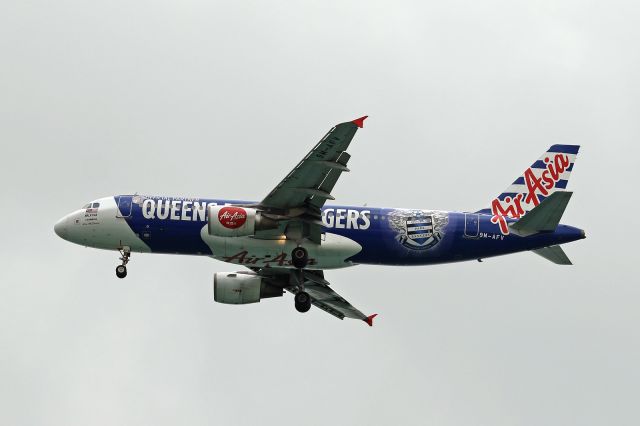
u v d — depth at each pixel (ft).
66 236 581.53
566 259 590.14
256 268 610.65
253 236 559.79
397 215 579.89
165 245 572.92
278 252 564.71
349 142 488.02
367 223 576.61
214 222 542.57
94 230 575.79
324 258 574.56
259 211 545.44
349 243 572.92
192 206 571.69
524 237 579.89
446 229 579.48
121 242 575.79
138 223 571.28
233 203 572.51
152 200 574.97
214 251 569.23
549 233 580.30
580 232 581.12
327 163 500.74
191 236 567.59
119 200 578.66
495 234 581.12
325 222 575.79
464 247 581.12
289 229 553.64
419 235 577.43
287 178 517.55
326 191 525.34
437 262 585.63
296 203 539.29
